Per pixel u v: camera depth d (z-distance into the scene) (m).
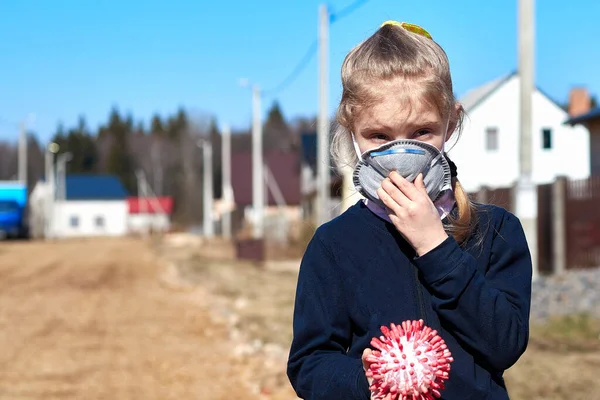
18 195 55.97
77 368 8.74
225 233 55.78
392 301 2.14
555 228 15.53
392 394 1.89
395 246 2.18
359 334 2.21
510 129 33.03
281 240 38.12
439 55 2.16
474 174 32.81
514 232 2.24
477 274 2.01
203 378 8.10
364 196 2.20
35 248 41.81
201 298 16.38
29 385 7.89
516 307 2.11
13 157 109.12
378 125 2.09
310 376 2.16
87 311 14.22
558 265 15.44
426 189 2.07
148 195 102.56
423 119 2.08
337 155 2.34
